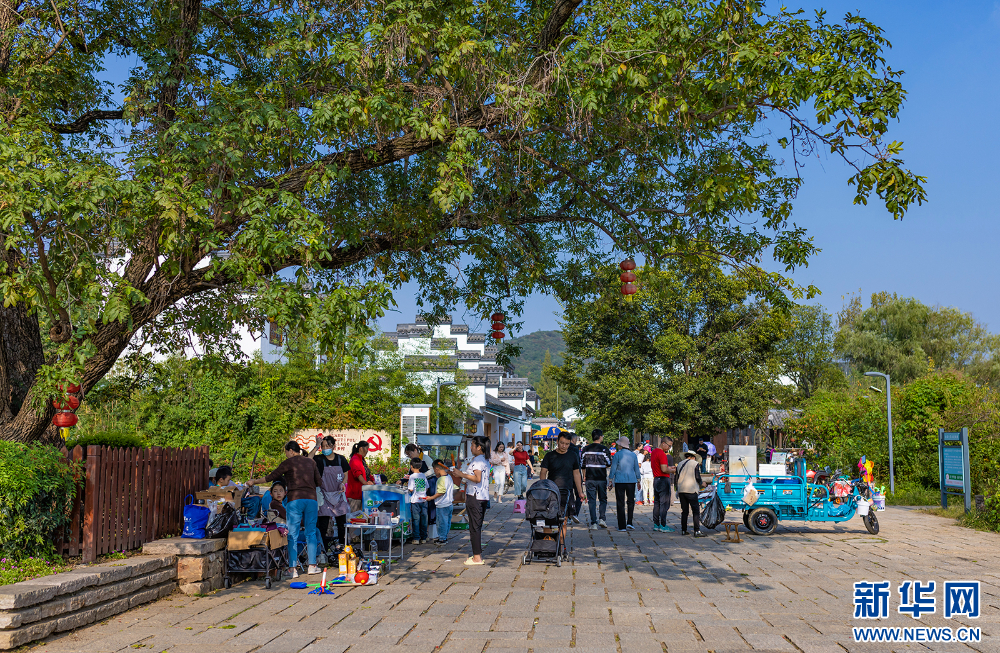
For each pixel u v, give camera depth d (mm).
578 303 13672
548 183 11102
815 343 39500
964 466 17234
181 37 9492
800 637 6355
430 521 14453
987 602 7777
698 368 32062
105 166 7441
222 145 7965
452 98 9227
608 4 8766
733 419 31031
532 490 10297
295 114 8562
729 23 8320
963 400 23984
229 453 24781
